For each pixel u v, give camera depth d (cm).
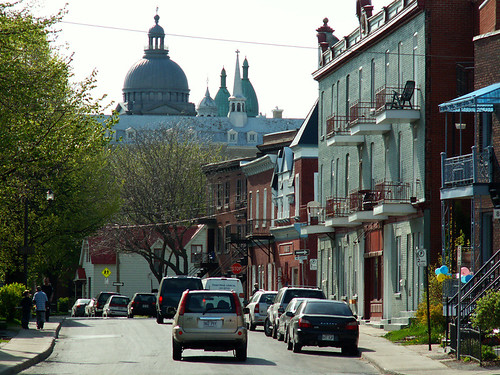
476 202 4847
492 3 4822
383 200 5956
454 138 5269
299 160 9594
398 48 6244
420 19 5816
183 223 13312
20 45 5150
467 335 3722
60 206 8456
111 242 13150
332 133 7200
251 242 11412
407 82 5675
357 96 7256
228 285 7644
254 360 3994
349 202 7319
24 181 6481
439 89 5706
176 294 7388
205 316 3891
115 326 6900
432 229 5672
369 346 4722
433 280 5094
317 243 9025
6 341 4791
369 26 6900
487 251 4825
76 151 5303
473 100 4500
